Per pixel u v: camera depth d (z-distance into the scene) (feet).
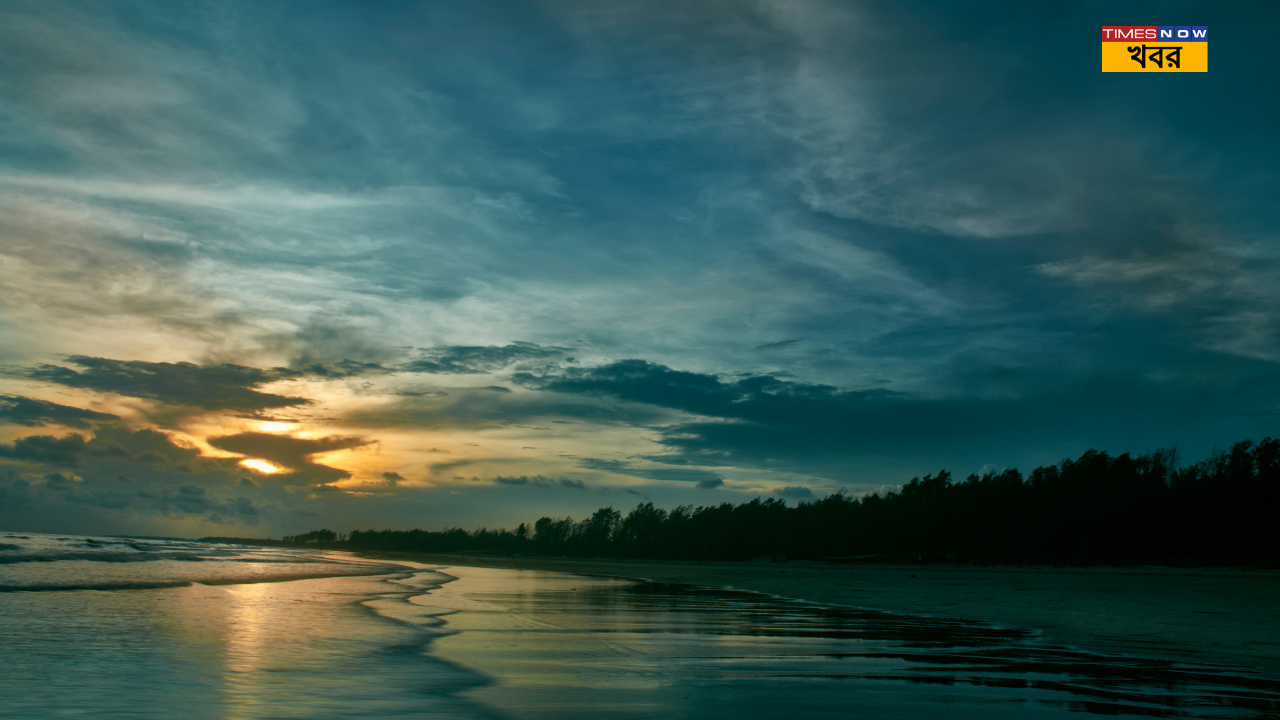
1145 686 40.16
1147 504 339.16
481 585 140.87
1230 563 293.43
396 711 30.91
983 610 91.81
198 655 44.68
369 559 391.04
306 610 75.92
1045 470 400.67
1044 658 50.34
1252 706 35.47
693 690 37.14
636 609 87.81
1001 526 375.04
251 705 31.63
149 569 152.05
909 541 411.75
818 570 306.76
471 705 32.37
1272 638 64.23
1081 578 219.82
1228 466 335.88
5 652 44.29
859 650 53.36
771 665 45.91
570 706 32.60
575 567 325.01
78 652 44.83
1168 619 80.64
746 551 497.05
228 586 111.04
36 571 124.36
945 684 40.11
